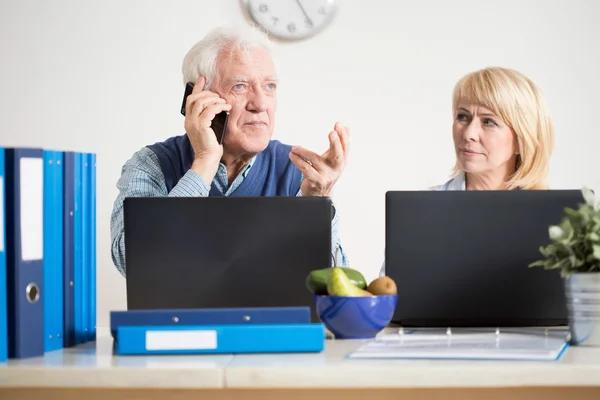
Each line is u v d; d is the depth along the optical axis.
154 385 1.34
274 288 1.74
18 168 1.50
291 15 4.21
